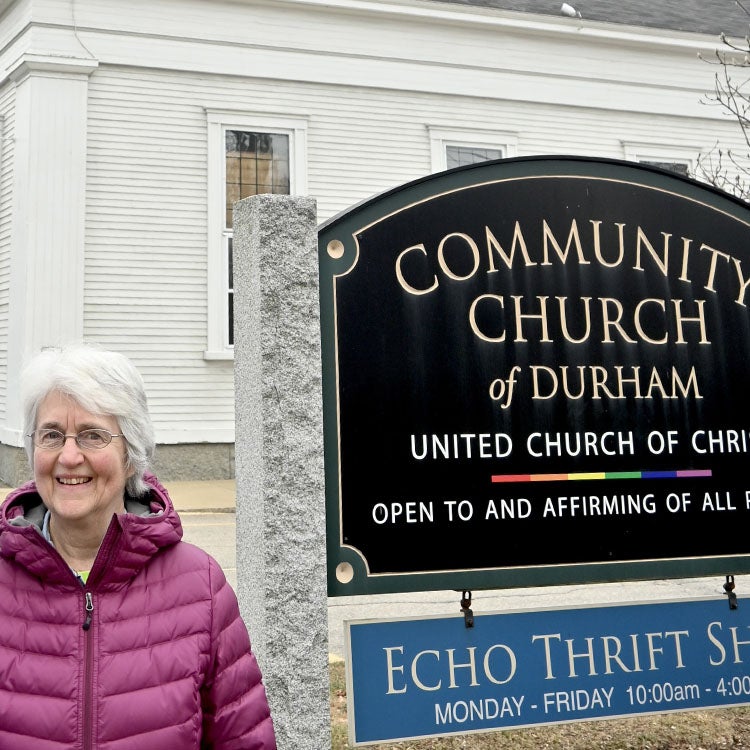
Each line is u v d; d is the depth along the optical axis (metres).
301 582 3.19
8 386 11.54
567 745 4.16
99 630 1.87
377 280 3.54
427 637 3.41
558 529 3.58
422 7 13.07
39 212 11.27
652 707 3.58
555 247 3.78
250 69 12.38
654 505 3.71
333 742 4.04
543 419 3.63
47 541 1.84
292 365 3.29
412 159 13.20
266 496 3.20
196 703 1.90
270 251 3.33
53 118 11.39
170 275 11.82
